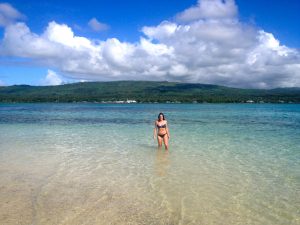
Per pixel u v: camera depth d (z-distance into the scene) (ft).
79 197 29.30
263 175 37.88
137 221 24.02
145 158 48.06
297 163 44.98
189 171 39.75
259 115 199.31
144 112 243.40
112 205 27.27
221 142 66.69
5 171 39.01
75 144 62.75
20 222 23.63
